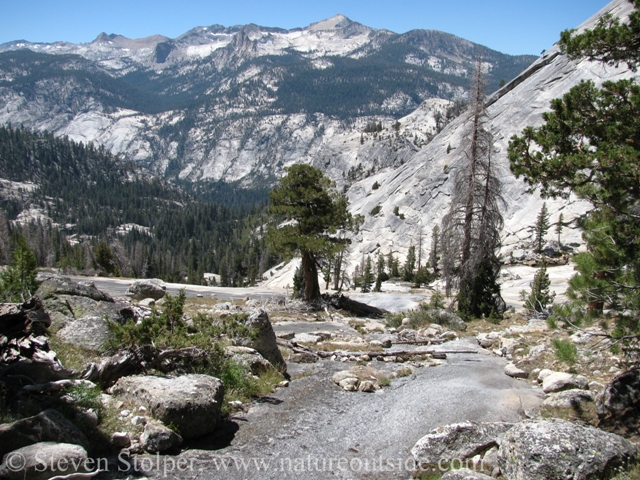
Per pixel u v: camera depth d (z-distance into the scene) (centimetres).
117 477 648
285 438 869
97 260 8231
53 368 791
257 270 15262
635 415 849
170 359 1055
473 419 970
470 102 2586
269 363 1270
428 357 1602
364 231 12056
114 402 832
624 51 1002
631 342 943
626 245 900
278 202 3200
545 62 10781
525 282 5712
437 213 10869
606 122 972
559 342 1042
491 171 2561
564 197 1039
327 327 2325
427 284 7494
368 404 1083
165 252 19112
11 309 768
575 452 607
